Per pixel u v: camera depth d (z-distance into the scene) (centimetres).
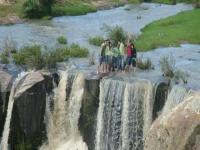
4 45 3319
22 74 2466
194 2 6888
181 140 892
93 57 2820
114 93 2262
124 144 2280
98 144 2355
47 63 2598
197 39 3756
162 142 925
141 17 5978
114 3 7562
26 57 2742
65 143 2394
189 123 895
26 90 2252
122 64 2517
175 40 3681
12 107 2298
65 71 2498
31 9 5500
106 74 2450
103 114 2309
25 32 4322
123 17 5969
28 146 2350
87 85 2348
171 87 2205
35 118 2317
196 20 4778
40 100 2302
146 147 967
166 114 957
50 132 2408
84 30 4584
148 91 2195
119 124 2272
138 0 8456
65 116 2414
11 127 2352
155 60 2928
